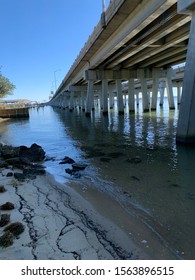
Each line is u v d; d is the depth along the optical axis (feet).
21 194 23.68
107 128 79.61
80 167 34.86
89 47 97.40
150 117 104.22
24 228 16.75
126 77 130.82
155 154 40.34
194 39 40.24
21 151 43.34
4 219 17.57
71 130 82.69
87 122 106.63
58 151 48.73
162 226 17.90
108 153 43.88
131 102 142.61
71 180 29.89
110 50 83.76
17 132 87.76
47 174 32.30
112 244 15.29
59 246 14.80
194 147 43.19
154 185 26.71
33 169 33.91
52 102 531.50
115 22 69.31
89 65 124.88
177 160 36.01
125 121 96.02
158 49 86.17
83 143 55.98
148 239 16.10
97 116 136.05
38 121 136.98
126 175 30.78
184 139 43.60
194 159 36.04
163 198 23.12
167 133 59.77
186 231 17.11
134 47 86.33
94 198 23.66
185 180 27.76
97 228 17.34
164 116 104.27
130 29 64.54
